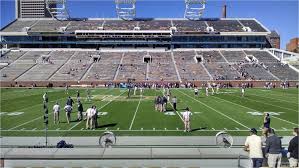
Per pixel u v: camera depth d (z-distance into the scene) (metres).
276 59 84.81
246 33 94.56
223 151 12.41
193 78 73.19
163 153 12.20
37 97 47.25
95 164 12.12
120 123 25.67
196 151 12.36
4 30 96.62
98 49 94.62
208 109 33.88
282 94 52.56
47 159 12.27
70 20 104.88
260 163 11.57
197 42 96.19
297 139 11.63
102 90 61.06
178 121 26.48
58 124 25.38
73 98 45.41
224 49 92.69
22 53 89.25
